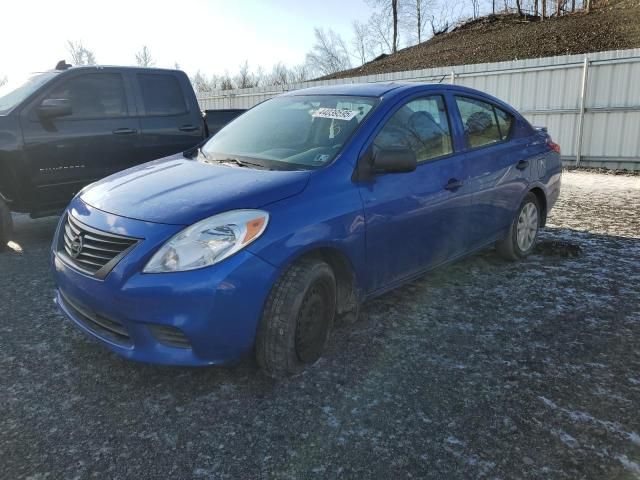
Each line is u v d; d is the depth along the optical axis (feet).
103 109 18.43
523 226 15.64
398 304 12.55
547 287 13.67
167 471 6.98
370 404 8.45
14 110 16.56
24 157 16.60
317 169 9.74
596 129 36.94
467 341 10.65
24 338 10.76
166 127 20.15
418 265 11.66
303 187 9.20
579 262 15.76
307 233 8.81
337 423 7.98
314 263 9.01
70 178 17.71
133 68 19.48
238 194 8.77
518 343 10.57
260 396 8.68
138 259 8.07
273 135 11.68
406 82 12.99
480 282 14.06
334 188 9.53
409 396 8.68
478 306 12.44
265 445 7.49
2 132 16.19
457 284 13.92
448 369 9.55
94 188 10.48
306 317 9.10
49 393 8.75
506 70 40.01
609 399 8.63
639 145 35.42
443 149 12.29
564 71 37.50
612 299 12.85
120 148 18.79
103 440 7.59
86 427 7.88
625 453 7.32
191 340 7.97
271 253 8.36
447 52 97.55
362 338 10.76
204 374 9.34
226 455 7.29
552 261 15.89
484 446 7.47
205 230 8.14
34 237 19.29
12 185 16.81
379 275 10.60
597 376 9.34
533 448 7.43
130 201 9.15
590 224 20.72
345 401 8.54
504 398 8.64
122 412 8.25
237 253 8.11
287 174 9.53
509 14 115.03
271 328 8.60
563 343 10.57
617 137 36.19
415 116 11.76
